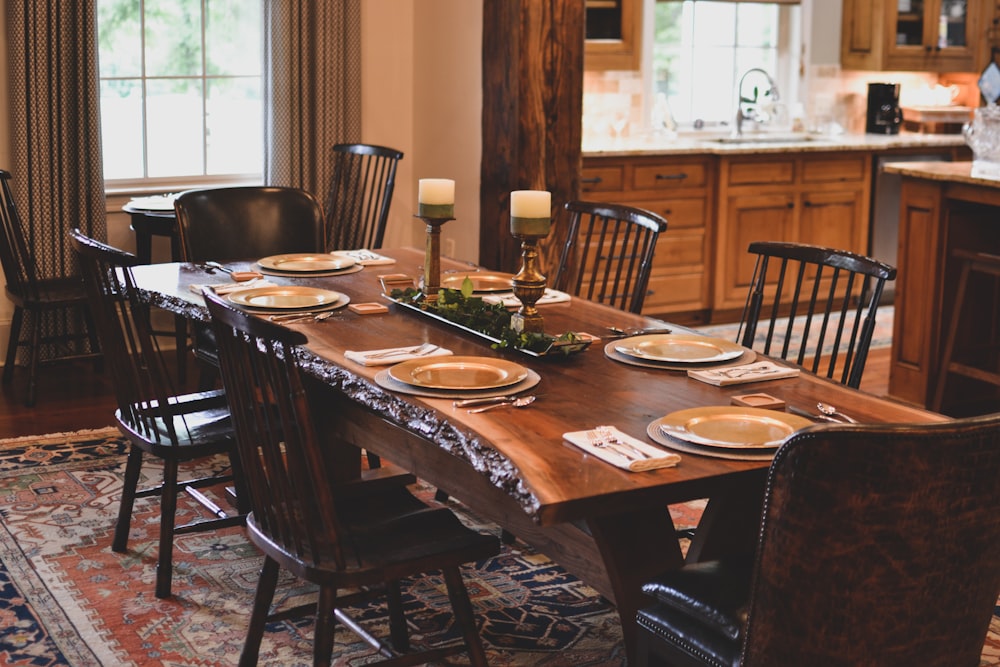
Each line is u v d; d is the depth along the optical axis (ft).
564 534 7.67
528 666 8.94
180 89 18.61
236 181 19.19
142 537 11.19
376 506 8.36
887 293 23.43
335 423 9.58
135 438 9.98
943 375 15.10
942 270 15.53
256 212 13.56
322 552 7.52
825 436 5.18
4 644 9.10
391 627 9.02
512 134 17.12
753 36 23.73
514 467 6.39
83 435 14.12
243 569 10.57
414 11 19.81
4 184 15.06
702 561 7.30
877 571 5.37
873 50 23.31
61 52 16.65
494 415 7.30
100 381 16.60
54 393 15.97
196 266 11.90
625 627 7.22
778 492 5.42
